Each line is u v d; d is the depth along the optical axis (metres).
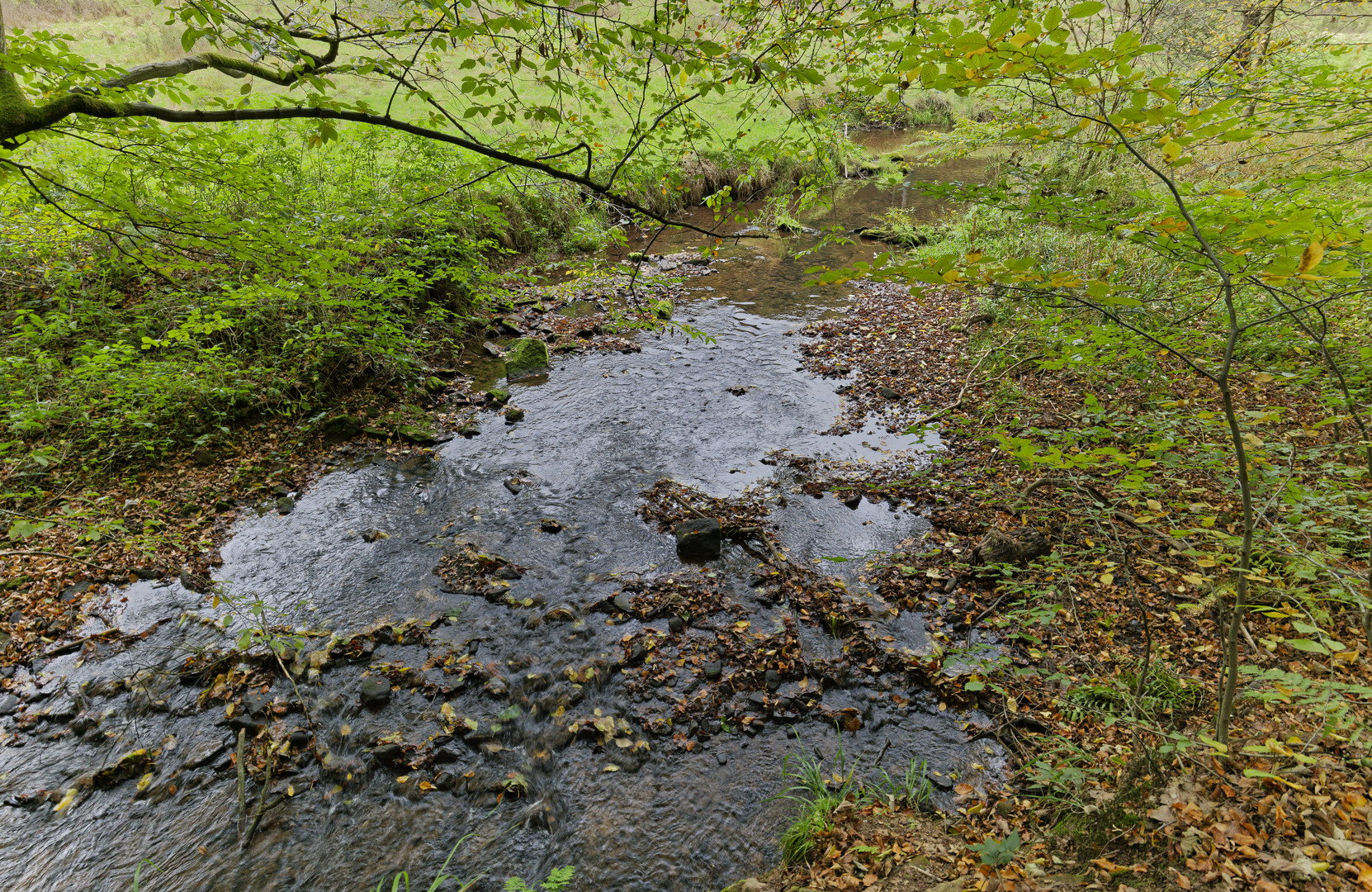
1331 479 3.77
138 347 7.75
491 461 7.86
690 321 11.78
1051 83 2.07
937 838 3.46
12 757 4.32
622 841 3.86
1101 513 4.58
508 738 4.48
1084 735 3.96
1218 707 3.58
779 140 5.59
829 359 10.19
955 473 6.95
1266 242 2.38
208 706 4.69
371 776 4.25
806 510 6.75
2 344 6.98
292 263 4.28
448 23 3.34
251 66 3.60
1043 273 2.15
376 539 6.51
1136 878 2.66
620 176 4.60
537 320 11.86
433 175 10.09
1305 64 6.17
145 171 4.05
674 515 6.77
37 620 5.28
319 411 8.39
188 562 6.04
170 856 3.81
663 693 4.77
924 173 19.53
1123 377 5.55
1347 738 2.93
